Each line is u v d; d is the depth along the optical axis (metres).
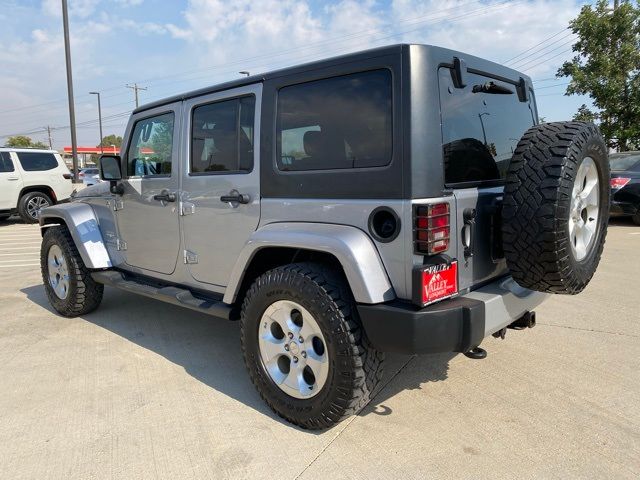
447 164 2.49
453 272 2.44
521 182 2.44
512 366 3.53
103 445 2.65
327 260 2.79
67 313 4.81
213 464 2.47
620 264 6.64
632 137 13.76
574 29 14.19
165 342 4.19
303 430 2.76
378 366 2.58
